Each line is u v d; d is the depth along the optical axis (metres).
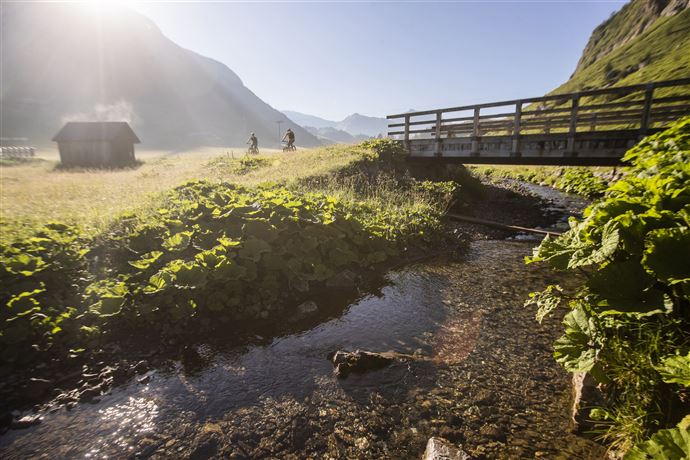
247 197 9.39
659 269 3.17
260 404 4.36
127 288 6.12
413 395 4.44
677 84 11.74
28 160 42.41
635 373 3.20
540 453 3.52
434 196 15.65
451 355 5.28
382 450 3.67
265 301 6.88
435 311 6.79
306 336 5.95
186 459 3.61
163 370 5.06
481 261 9.78
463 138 18.12
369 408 4.25
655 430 2.97
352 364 4.93
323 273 7.90
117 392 4.61
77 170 31.69
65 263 6.58
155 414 4.23
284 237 8.27
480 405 4.22
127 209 8.95
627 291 3.45
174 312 5.93
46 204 10.67
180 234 7.53
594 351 3.38
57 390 4.62
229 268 6.75
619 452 3.20
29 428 4.06
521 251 10.78
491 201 19.61
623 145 12.98
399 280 8.38
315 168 16.70
